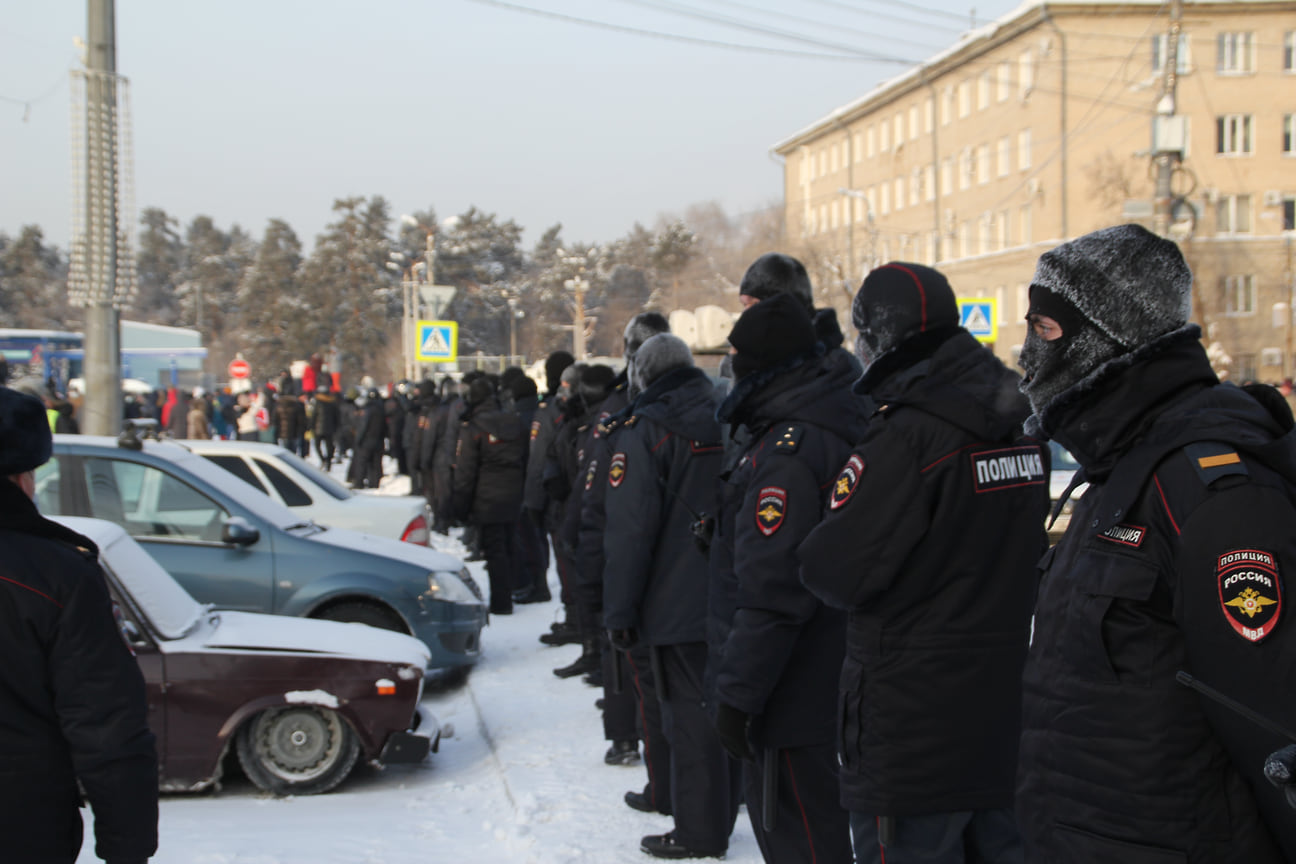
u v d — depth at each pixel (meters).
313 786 5.44
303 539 7.36
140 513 7.16
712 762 4.41
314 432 29.86
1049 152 48.16
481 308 89.88
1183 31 46.75
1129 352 1.96
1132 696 1.84
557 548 8.99
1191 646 1.75
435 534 16.42
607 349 87.25
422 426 17.05
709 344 10.73
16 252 98.38
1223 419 1.83
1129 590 1.84
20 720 2.30
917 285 2.88
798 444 3.28
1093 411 1.97
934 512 2.74
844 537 2.74
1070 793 1.92
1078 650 1.91
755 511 3.26
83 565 2.41
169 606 5.53
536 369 25.83
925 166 59.84
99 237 10.61
